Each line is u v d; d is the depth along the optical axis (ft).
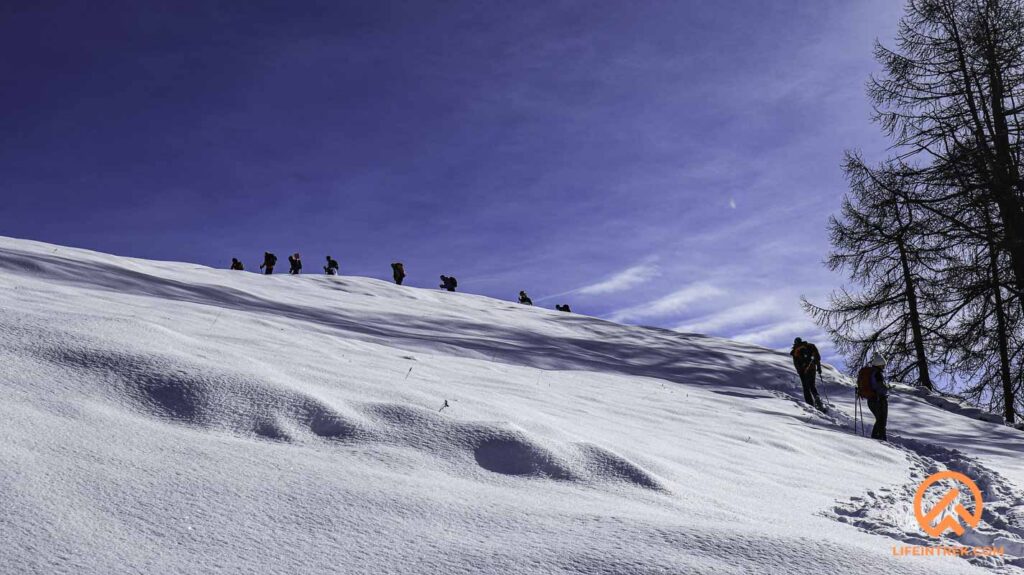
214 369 14.28
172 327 25.27
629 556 7.81
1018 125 69.21
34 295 28.37
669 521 9.68
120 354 14.20
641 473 13.25
